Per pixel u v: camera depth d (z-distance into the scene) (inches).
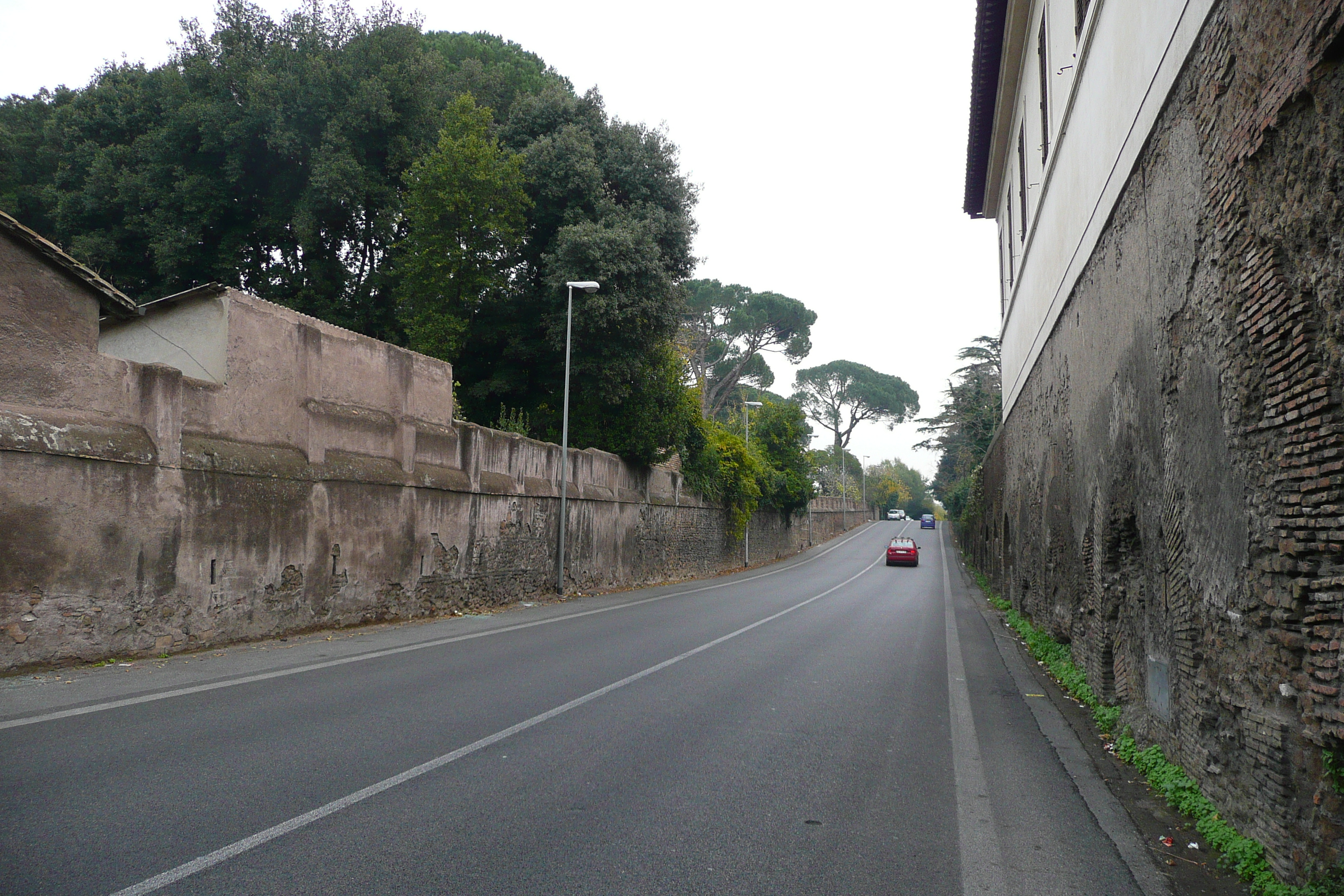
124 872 158.1
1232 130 201.6
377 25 1210.6
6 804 193.3
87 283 386.9
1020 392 711.1
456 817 197.2
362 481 572.4
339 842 178.2
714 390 2399.1
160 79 1179.9
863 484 4286.4
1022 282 678.5
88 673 359.3
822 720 324.8
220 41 1159.6
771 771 248.5
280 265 1184.2
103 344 483.8
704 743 278.8
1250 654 191.0
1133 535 319.6
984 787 242.1
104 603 386.0
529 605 792.9
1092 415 376.5
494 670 407.5
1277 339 176.7
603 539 1039.6
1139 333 291.1
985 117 809.5
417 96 1184.2
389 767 235.1
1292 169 171.2
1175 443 247.4
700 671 427.8
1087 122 391.5
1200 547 224.5
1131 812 221.1
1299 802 166.4
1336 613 153.6
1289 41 169.8
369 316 1175.6
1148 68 279.6
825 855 184.2
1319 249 161.3
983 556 1277.1
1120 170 320.2
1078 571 417.4
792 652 515.2
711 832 195.2
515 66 1524.4
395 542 610.2
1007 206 821.9
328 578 540.1
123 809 192.4
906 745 289.7
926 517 3607.3
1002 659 508.4
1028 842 197.9
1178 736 242.8
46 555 360.2
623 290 1042.7
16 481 348.8
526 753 256.8
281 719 287.9
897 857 185.3
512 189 1043.3
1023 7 608.1
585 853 178.5
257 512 479.5
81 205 1142.3
